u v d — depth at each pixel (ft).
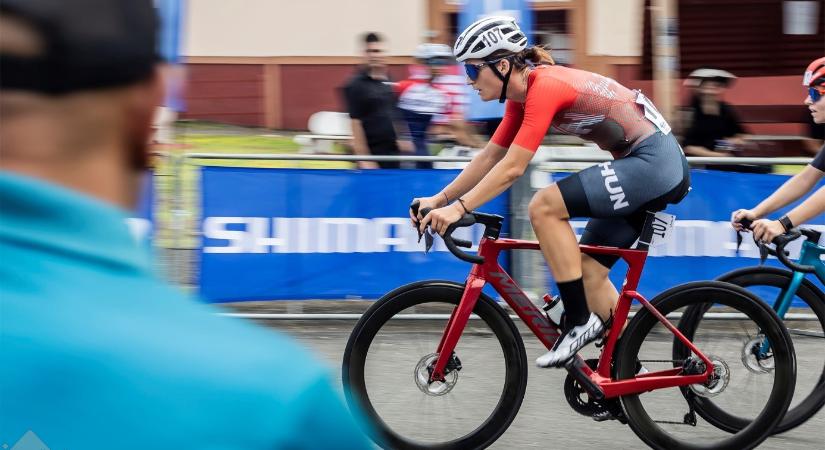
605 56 59.88
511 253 22.81
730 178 23.20
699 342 15.99
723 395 16.10
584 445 16.62
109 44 3.45
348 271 23.40
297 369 3.61
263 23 62.34
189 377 3.47
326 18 61.67
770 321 15.62
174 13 24.40
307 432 3.53
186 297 3.78
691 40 58.08
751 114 56.29
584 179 14.87
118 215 3.60
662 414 16.17
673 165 15.12
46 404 3.34
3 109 3.43
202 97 63.00
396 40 61.21
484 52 14.74
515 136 15.70
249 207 23.13
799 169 23.26
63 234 3.46
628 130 15.05
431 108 34.40
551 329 15.79
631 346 15.69
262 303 23.81
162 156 22.84
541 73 14.79
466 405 15.88
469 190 16.15
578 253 15.07
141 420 3.39
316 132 48.47
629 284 15.60
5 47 3.36
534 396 19.19
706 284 15.64
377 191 23.26
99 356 3.40
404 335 15.88
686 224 23.27
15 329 3.34
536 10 59.93
